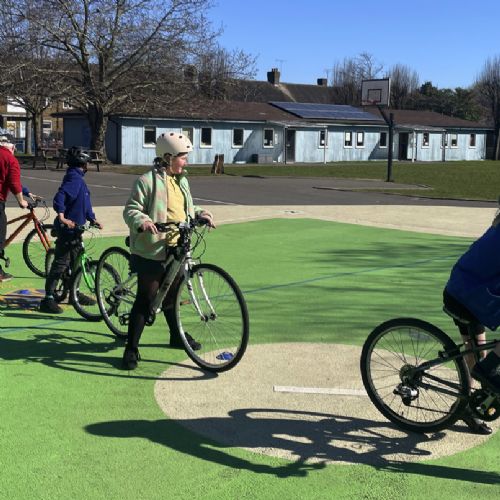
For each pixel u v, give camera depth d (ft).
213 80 120.88
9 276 26.48
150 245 16.33
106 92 114.42
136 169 111.14
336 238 39.37
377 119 172.76
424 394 13.20
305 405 14.51
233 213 50.90
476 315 11.90
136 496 10.65
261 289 25.68
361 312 22.39
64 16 107.76
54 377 15.90
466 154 194.18
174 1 111.14
